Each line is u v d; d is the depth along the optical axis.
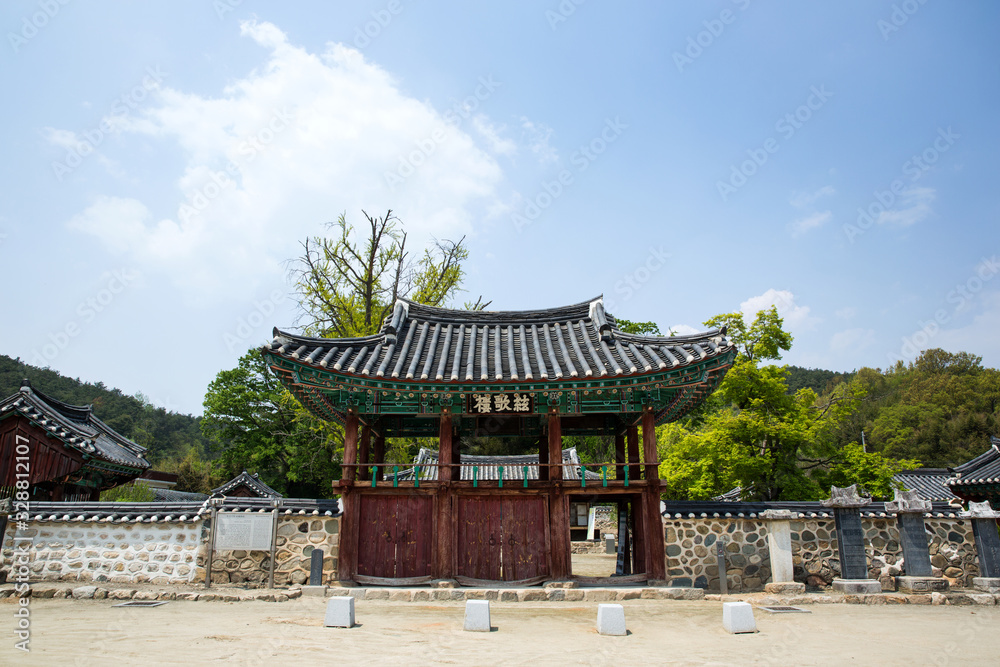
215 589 14.30
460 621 11.45
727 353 14.11
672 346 15.29
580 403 15.52
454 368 15.10
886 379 85.75
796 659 8.61
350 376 14.52
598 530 41.56
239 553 15.10
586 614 12.34
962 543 15.69
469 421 18.14
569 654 8.75
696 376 14.51
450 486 15.14
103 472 22.89
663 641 9.76
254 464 48.12
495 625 11.09
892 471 21.55
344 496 15.18
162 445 78.12
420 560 14.96
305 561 14.95
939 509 16.05
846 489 15.08
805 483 21.77
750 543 15.24
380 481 15.21
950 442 61.78
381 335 16.64
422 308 18.41
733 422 22.17
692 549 15.09
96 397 73.44
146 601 13.23
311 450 46.44
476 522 15.17
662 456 25.52
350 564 14.74
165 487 50.69
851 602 13.69
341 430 32.47
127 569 15.13
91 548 15.29
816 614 12.36
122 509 15.49
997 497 23.14
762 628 10.91
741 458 21.70
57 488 19.33
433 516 15.09
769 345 23.72
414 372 14.91
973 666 8.32
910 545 14.89
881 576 15.02
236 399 47.75
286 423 49.34
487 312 18.41
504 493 15.22
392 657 8.39
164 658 8.12
